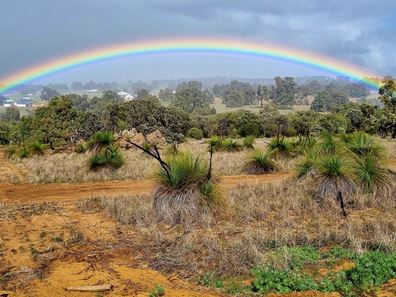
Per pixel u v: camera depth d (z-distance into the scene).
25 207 11.23
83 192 13.48
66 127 51.81
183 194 9.95
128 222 9.72
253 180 14.52
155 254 7.82
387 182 11.51
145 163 18.70
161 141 33.66
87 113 49.22
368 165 11.62
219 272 7.05
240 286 6.59
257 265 7.12
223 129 58.47
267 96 165.12
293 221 9.63
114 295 6.22
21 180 16.12
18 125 58.50
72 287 6.40
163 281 6.79
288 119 57.53
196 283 6.75
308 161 13.11
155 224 9.55
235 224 9.50
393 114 49.62
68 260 7.56
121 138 26.75
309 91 181.50
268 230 9.04
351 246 7.98
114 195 12.48
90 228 9.37
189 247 8.02
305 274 6.90
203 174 10.47
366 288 6.30
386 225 9.00
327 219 9.90
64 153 27.39
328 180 11.34
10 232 9.03
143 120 46.50
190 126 56.56
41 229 9.27
